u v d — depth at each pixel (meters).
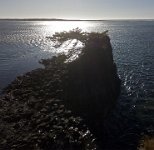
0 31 169.88
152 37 155.88
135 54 87.50
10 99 31.67
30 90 34.31
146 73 60.81
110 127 34.06
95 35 63.53
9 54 68.56
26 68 50.44
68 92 33.66
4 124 24.42
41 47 83.75
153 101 42.97
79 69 40.03
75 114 29.92
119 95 46.81
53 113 26.89
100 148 26.42
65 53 58.50
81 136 23.03
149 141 22.00
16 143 20.81
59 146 20.70
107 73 46.03
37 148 20.09
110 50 54.50
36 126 23.95
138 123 34.97
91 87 38.47
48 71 43.06
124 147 28.80
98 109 37.03
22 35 137.88
